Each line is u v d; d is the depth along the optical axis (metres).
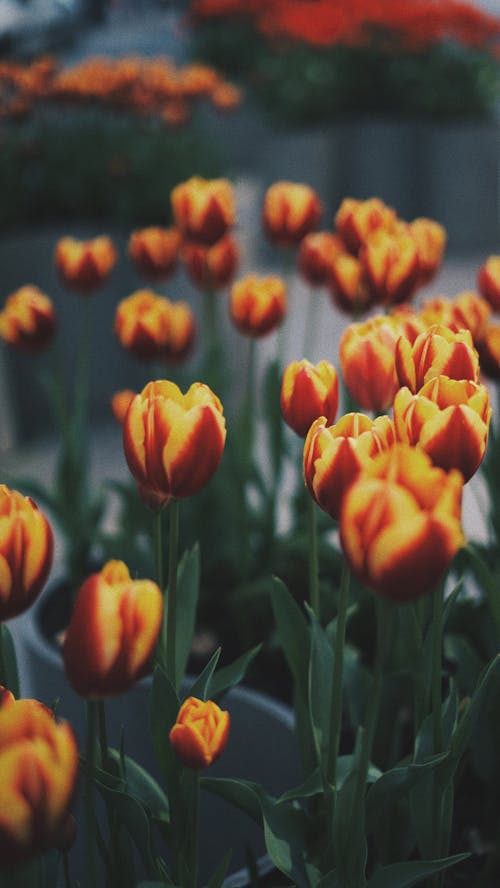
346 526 0.69
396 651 1.25
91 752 0.80
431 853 0.96
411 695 1.12
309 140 5.17
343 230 1.35
